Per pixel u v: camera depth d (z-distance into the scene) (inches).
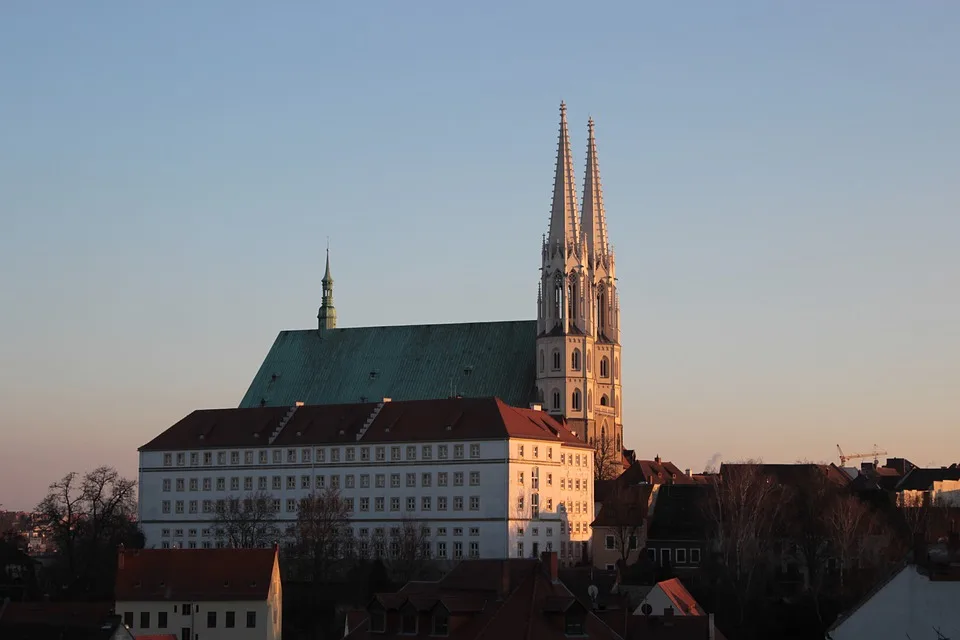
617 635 6599.4
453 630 6540.4
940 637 5708.7
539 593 6560.0
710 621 7096.5
